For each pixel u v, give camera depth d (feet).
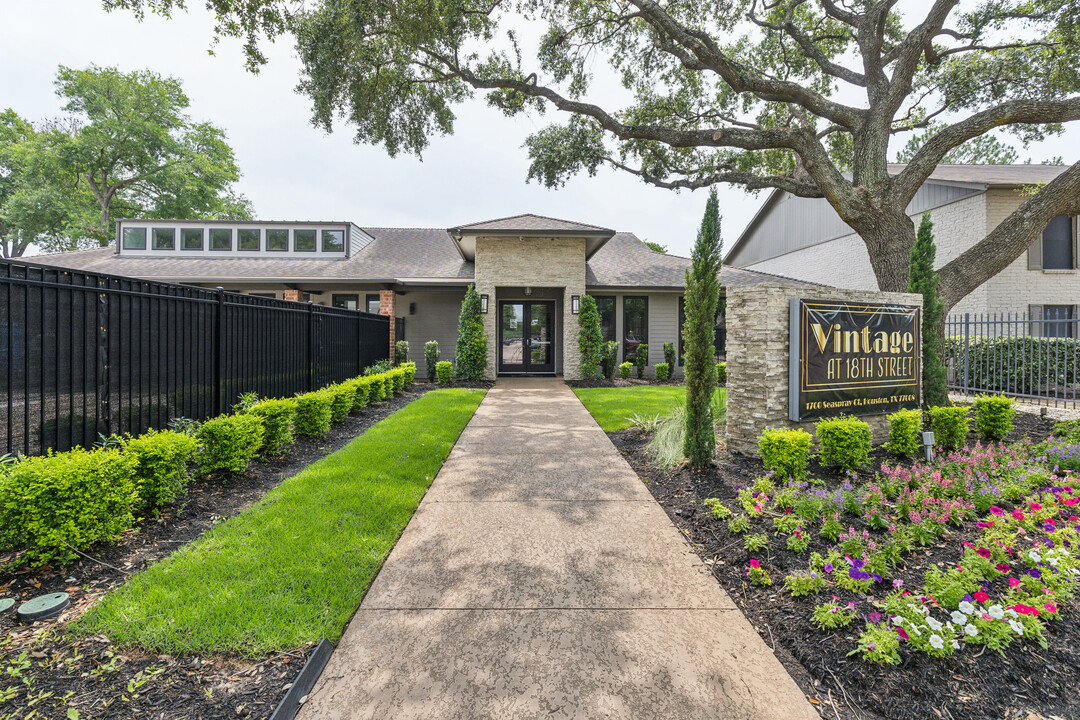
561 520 12.74
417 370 52.26
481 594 9.13
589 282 48.78
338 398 23.58
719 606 8.80
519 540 11.52
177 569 9.21
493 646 7.61
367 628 8.03
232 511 12.70
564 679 6.88
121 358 14.37
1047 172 45.88
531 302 50.57
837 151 43.50
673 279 50.80
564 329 46.19
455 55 33.27
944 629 7.22
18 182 87.15
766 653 7.48
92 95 86.38
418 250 59.11
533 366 50.65
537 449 20.06
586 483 15.79
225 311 19.43
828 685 6.74
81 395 13.01
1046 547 9.46
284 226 55.16
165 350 16.20
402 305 52.16
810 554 10.10
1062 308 39.73
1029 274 39.65
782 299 17.39
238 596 8.34
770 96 32.91
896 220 28.60
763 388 17.24
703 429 16.43
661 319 51.42
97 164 88.58
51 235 98.43
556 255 45.65
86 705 5.97
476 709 6.30
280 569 9.39
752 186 37.93
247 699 6.21
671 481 15.75
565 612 8.57
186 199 96.17
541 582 9.61
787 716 6.22
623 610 8.66
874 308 19.15
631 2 30.30
